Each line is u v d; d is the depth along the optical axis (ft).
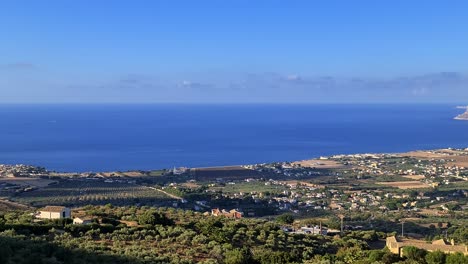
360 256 206.49
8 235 159.22
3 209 306.96
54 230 181.16
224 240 207.82
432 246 226.79
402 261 199.62
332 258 204.44
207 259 171.01
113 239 181.78
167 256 162.50
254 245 213.46
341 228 345.51
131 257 151.84
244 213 490.49
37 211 249.96
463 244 262.26
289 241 231.50
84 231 189.26
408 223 437.58
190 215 289.12
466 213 513.45
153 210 278.46
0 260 122.83
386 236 309.01
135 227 205.67
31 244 146.20
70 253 147.23
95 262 140.97
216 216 311.27
